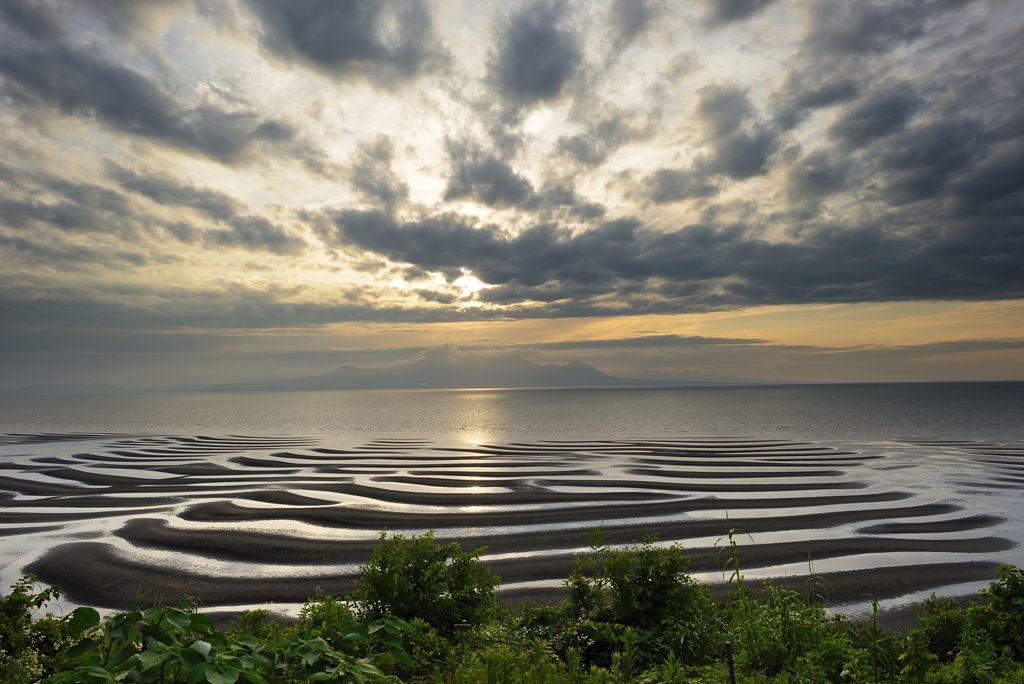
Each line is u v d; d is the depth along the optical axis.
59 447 56.19
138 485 34.47
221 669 3.37
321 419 106.44
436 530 24.17
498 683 5.50
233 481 35.44
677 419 95.56
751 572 18.77
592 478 36.09
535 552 21.05
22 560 20.64
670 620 7.45
